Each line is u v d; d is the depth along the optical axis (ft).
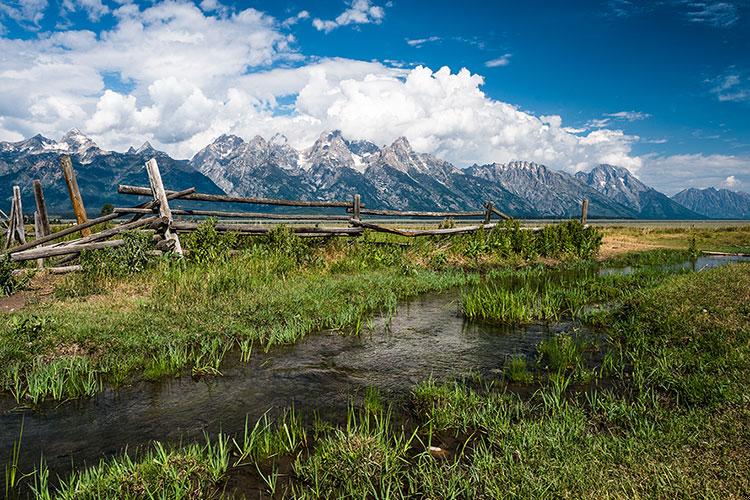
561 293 38.58
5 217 49.32
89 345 21.56
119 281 33.24
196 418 15.80
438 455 13.51
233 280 34.17
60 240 50.67
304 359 22.16
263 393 18.02
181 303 28.73
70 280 32.68
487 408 16.49
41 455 13.32
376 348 24.16
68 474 12.35
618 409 15.56
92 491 11.12
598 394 17.74
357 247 52.54
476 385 19.11
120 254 34.94
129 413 16.14
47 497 10.61
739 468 10.77
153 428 15.05
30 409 16.35
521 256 62.44
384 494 11.49
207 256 39.63
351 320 29.71
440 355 23.13
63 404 16.79
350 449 12.84
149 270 35.47
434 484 11.72
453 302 36.60
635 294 34.86
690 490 10.04
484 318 31.17
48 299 29.17
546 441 13.35
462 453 13.35
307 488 11.78
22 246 33.32
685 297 30.73
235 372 20.22
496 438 14.23
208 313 27.09
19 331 20.97
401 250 55.57
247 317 27.22
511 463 12.10
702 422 13.61
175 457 12.28
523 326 29.25
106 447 13.82
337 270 45.98
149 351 21.66
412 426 15.42
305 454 13.50
